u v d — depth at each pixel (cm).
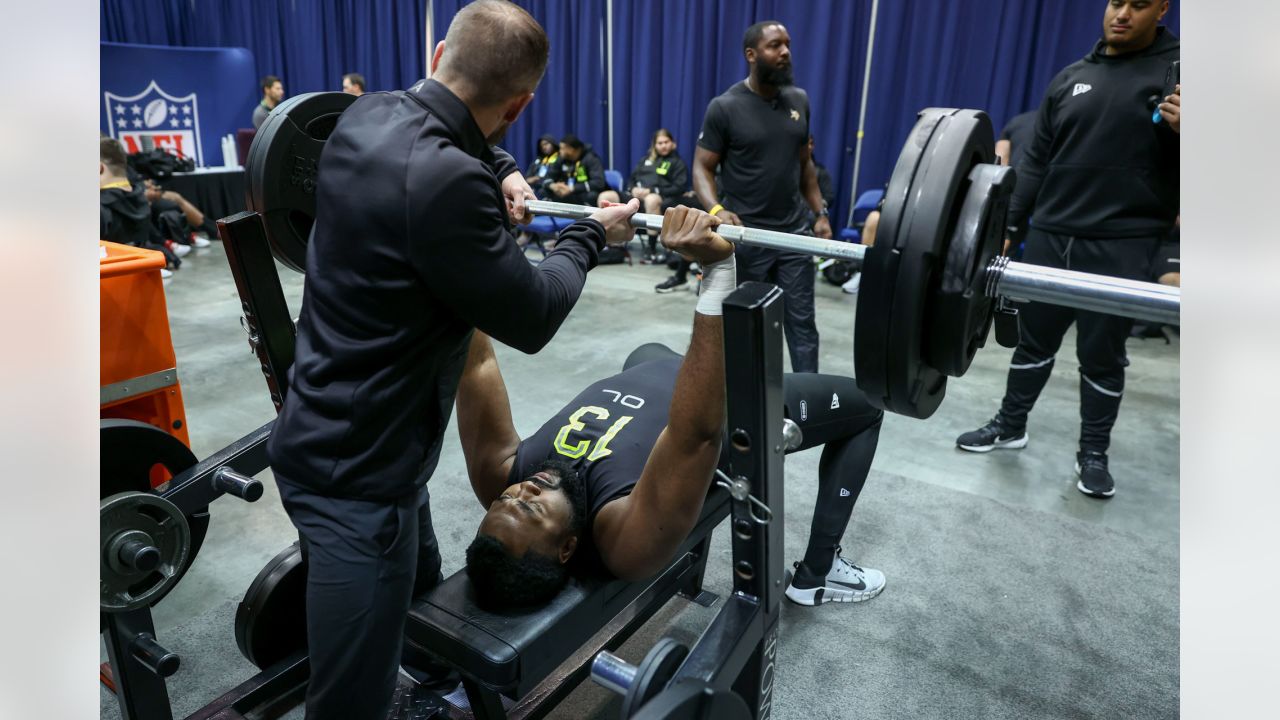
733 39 655
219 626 205
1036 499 282
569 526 141
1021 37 548
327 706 117
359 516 114
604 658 107
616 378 184
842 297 573
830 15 603
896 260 98
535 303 112
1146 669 196
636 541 136
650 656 105
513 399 368
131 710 149
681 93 685
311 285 112
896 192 99
